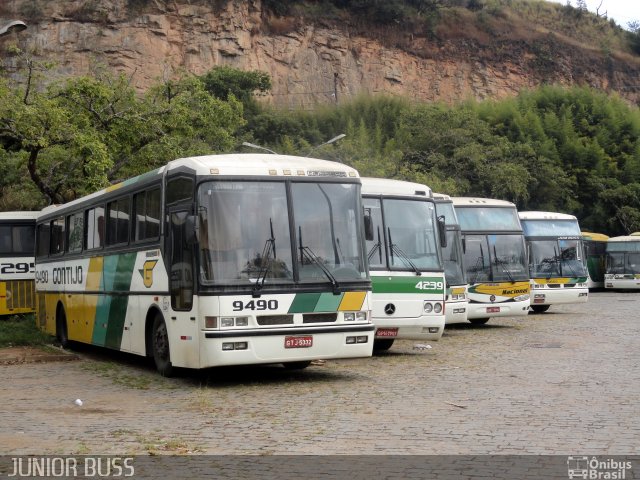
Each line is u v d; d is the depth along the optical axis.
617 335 19.77
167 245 12.79
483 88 80.25
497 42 83.38
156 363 13.42
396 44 78.38
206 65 68.25
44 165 27.31
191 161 12.28
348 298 12.20
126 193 14.77
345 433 8.56
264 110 64.75
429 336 15.95
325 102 72.06
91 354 17.88
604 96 73.19
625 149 67.19
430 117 58.91
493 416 9.31
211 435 8.67
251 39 71.25
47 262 20.20
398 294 15.62
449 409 9.82
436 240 16.39
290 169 12.31
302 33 74.31
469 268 23.25
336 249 12.30
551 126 65.25
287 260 11.95
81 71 64.88
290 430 8.81
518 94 75.69
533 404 10.05
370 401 10.58
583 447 7.66
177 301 12.33
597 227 62.81
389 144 57.34
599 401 10.20
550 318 26.70
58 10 65.81
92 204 16.73
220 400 11.04
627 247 46.31
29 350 17.58
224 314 11.52
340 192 12.55
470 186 55.88
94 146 23.86
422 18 80.69
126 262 14.57
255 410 10.15
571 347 17.06
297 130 62.72
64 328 18.91
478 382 12.08
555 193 59.38
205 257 11.69
